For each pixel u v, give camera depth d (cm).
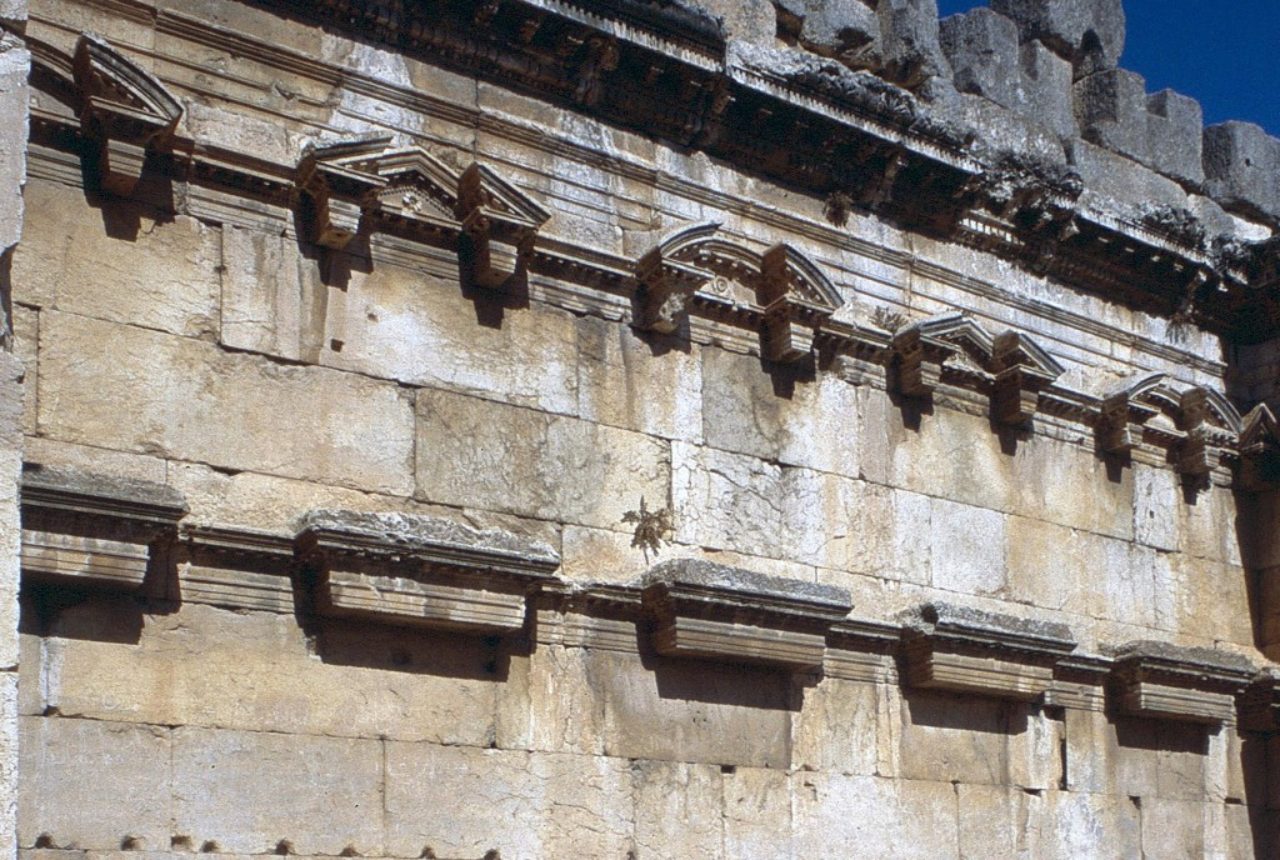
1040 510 2300
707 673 1941
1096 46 2600
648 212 2045
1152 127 2628
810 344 2086
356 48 1878
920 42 2338
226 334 1722
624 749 1864
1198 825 2348
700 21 2044
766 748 1962
